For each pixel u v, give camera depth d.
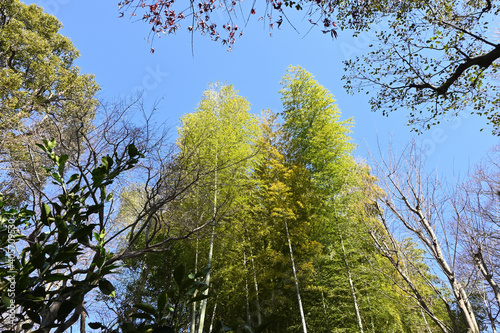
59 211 1.20
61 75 10.46
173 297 0.98
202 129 7.24
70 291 1.05
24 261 1.06
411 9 4.95
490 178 5.11
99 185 1.29
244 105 10.21
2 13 10.28
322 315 8.33
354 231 7.11
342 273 8.11
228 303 8.44
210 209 5.55
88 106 4.41
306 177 9.81
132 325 0.90
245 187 7.55
